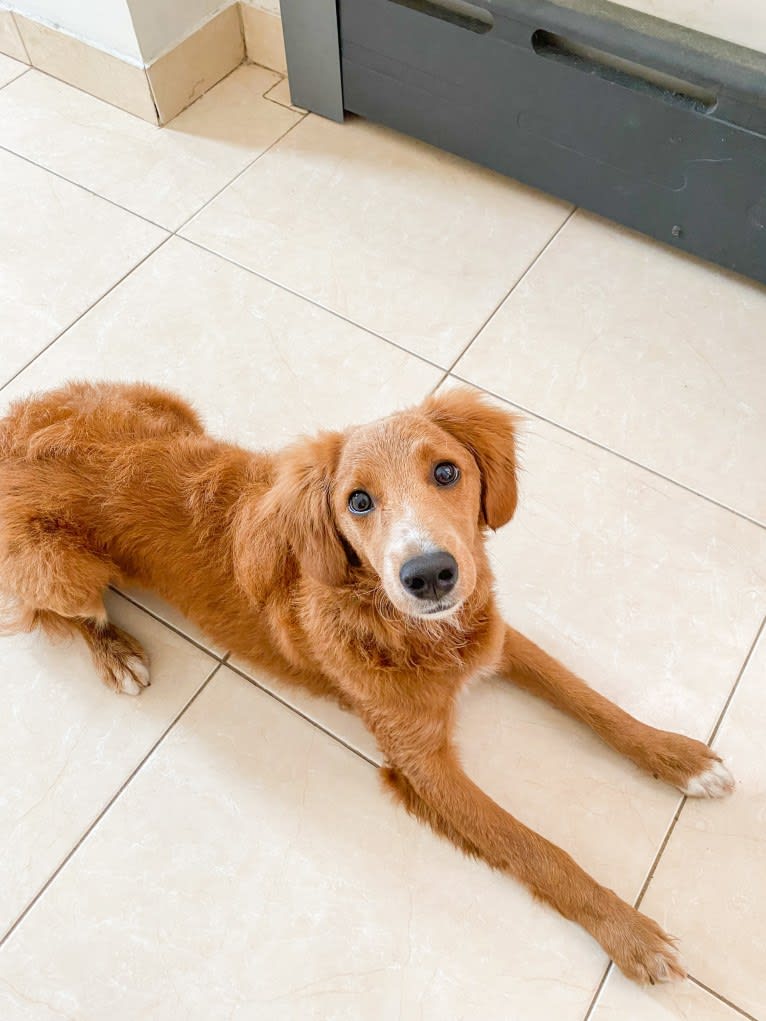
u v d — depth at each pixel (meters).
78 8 1.39
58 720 0.97
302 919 0.86
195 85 1.50
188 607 0.95
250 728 0.96
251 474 0.90
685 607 1.01
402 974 0.83
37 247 1.34
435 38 1.23
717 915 0.84
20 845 0.91
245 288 1.29
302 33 1.36
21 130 1.48
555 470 1.10
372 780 0.93
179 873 0.89
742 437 1.12
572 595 1.02
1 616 0.99
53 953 0.85
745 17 1.03
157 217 1.37
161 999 0.83
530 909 0.85
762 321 1.22
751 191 1.13
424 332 1.23
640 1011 0.80
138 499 0.91
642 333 1.21
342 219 1.35
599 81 1.14
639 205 1.25
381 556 0.68
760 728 0.93
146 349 1.24
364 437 0.73
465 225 1.33
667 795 0.89
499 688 0.97
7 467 0.92
